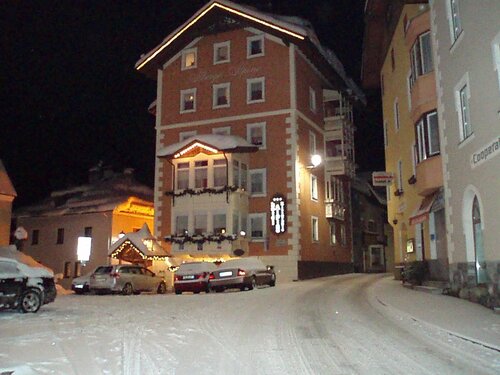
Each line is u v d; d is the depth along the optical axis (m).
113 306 16.75
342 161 38.00
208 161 31.66
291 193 31.70
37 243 44.00
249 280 23.92
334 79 38.62
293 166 31.91
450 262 17.00
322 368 7.54
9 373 7.11
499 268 12.95
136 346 9.16
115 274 24.83
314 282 27.98
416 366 7.66
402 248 27.11
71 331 10.98
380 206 55.06
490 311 13.01
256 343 9.48
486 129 13.63
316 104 37.03
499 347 8.71
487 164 13.63
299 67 34.19
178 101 35.59
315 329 11.09
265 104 33.19
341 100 38.78
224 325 11.74
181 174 32.59
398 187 27.11
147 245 31.38
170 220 33.56
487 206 13.70
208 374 7.16
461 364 7.79
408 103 23.66
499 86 12.74
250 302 17.06
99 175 45.91
